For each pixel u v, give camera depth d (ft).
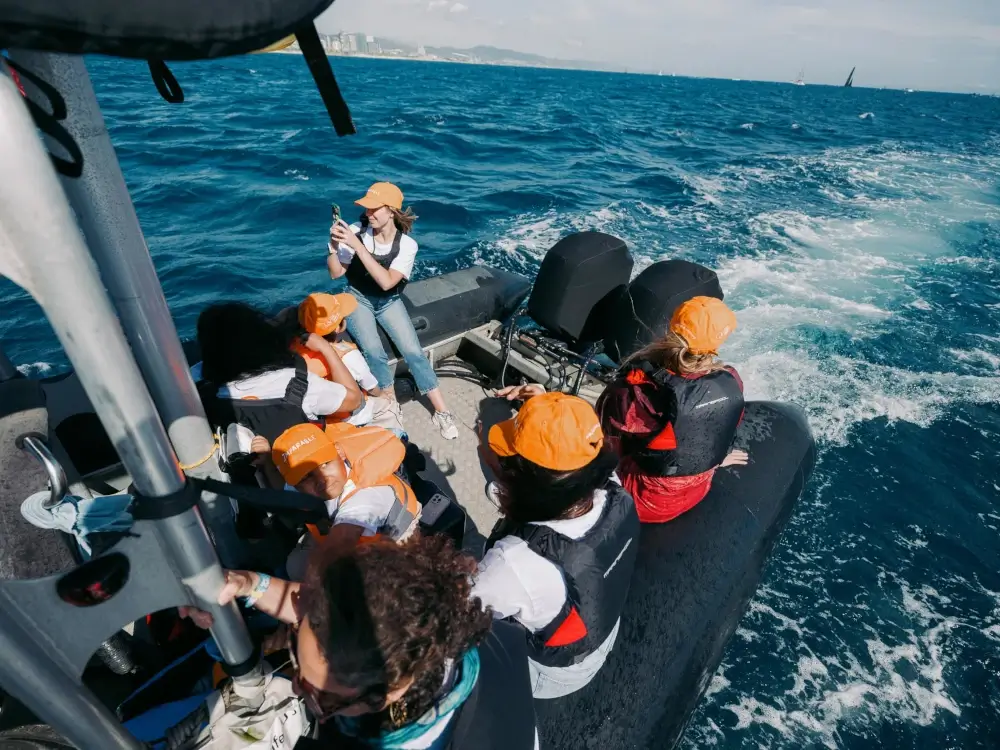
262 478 5.71
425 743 2.89
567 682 5.15
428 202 38.91
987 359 21.35
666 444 6.47
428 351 12.26
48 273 1.75
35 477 3.88
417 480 7.43
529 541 4.47
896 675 10.71
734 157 69.05
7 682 2.39
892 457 16.37
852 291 26.53
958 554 13.50
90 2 1.31
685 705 6.32
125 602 2.64
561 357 11.34
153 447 2.25
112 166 2.00
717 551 7.33
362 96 118.93
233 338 5.52
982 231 38.19
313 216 35.29
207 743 3.46
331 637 2.52
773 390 18.93
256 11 1.61
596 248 10.60
